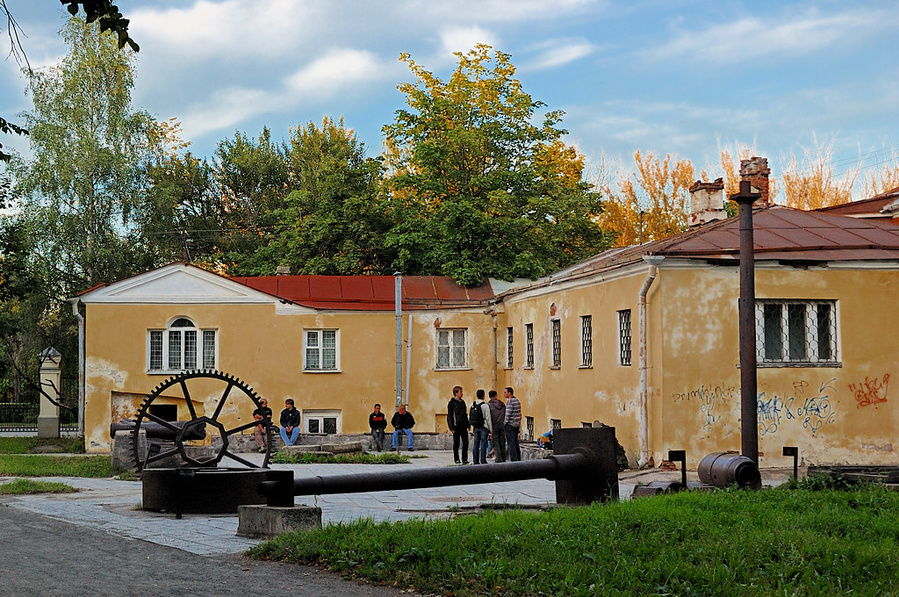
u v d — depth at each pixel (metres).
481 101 49.44
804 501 12.35
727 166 54.69
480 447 24.33
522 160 49.53
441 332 36.72
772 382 22.14
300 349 35.69
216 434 34.78
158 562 9.54
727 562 8.76
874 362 22.58
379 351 36.22
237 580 8.65
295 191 53.72
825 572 8.42
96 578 8.64
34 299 49.88
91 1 8.45
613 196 58.25
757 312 22.31
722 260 22.14
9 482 19.55
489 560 8.82
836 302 22.56
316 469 22.72
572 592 7.83
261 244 62.78
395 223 47.84
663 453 21.81
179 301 35.06
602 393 25.55
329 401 35.75
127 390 34.56
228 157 67.12
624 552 9.08
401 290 37.25
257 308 35.53
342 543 9.66
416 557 9.05
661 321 22.02
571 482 13.48
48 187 48.97
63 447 34.97
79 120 50.25
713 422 22.02
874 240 23.88
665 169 57.34
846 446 22.28
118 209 50.91
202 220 64.00
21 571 8.95
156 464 21.75
